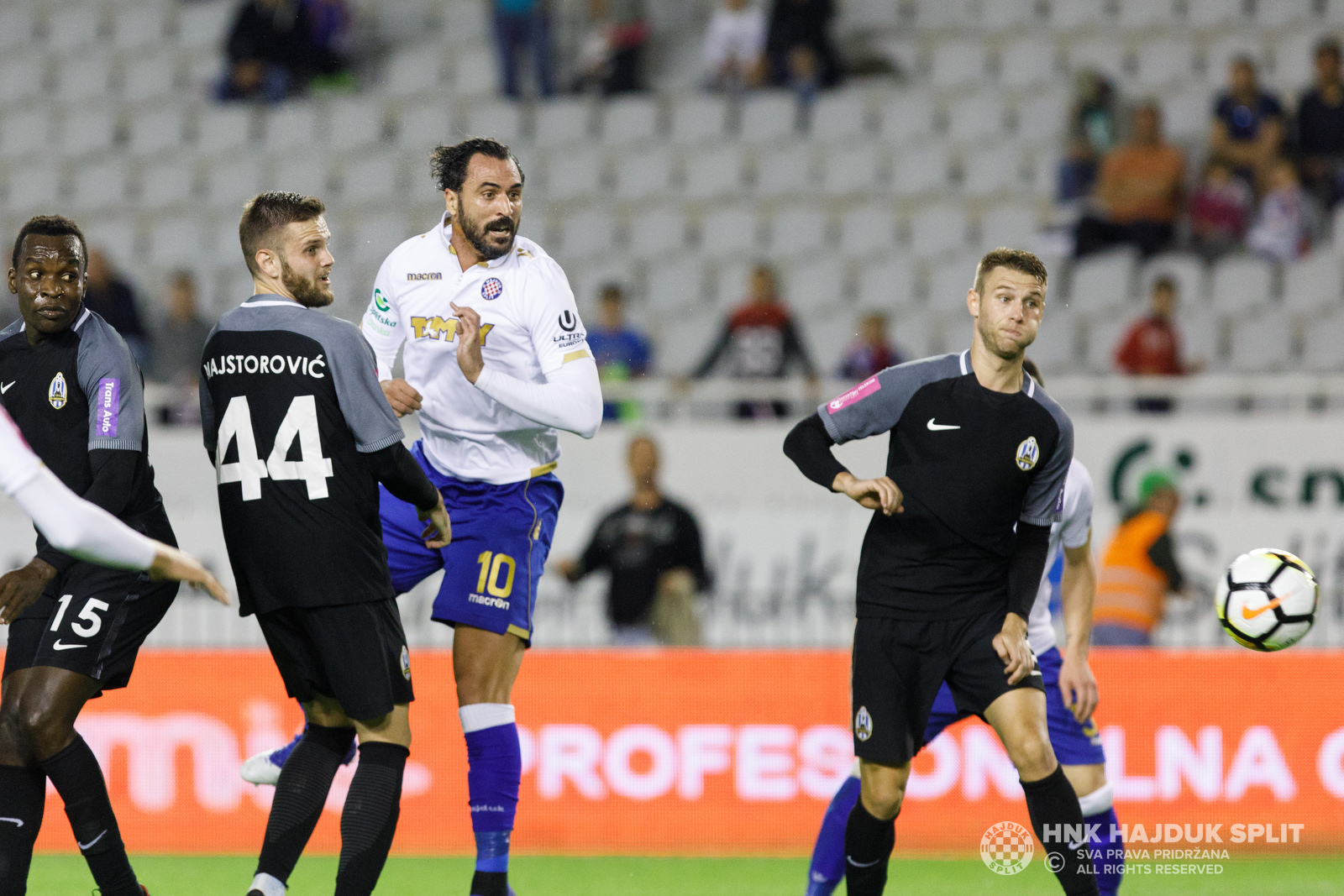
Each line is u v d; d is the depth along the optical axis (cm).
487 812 1627
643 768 2434
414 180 4656
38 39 5222
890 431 1568
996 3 5019
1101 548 3183
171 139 4847
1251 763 2380
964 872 2150
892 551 1532
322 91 4834
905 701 1512
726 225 4525
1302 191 4272
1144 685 2392
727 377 3550
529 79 4881
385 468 1451
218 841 2408
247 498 1439
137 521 1512
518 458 1714
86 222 4619
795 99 4759
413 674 2445
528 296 1659
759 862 2300
